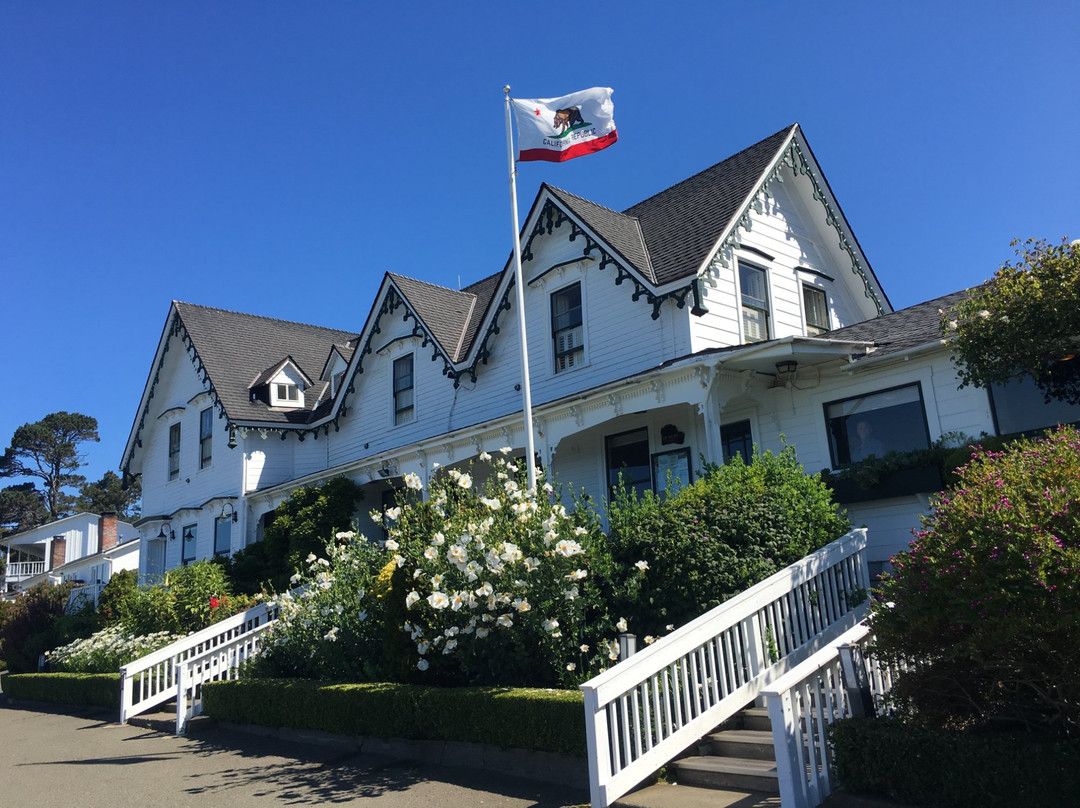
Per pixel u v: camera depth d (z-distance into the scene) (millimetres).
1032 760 5281
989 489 5965
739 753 7328
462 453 18031
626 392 14344
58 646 23734
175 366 30375
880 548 12203
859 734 6129
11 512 83062
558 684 9047
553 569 9039
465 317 22656
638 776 6793
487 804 7301
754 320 16906
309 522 21219
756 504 9672
